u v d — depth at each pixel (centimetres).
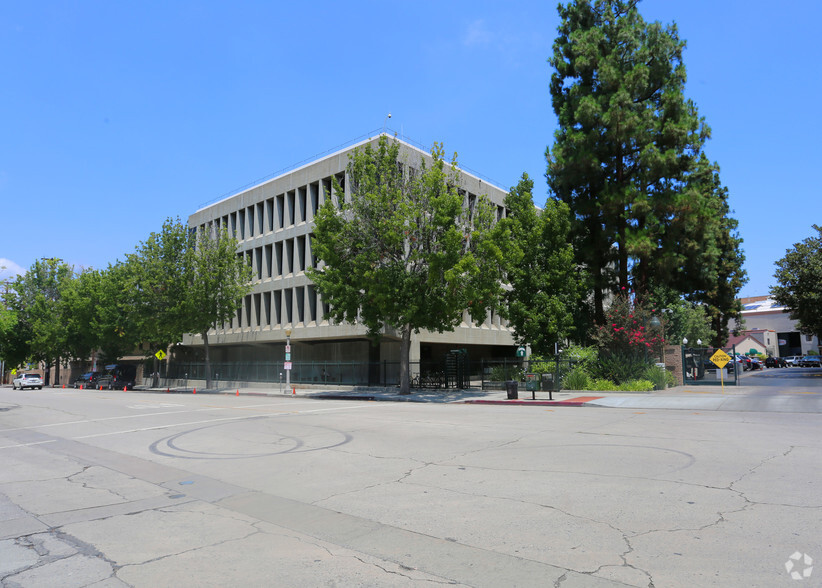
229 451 1104
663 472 805
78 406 2439
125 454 1116
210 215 5053
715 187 4391
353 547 528
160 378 5716
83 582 460
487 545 520
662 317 3070
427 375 3444
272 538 563
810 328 4291
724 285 4662
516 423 1470
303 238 4091
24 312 6681
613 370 2856
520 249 2752
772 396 2258
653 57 3058
